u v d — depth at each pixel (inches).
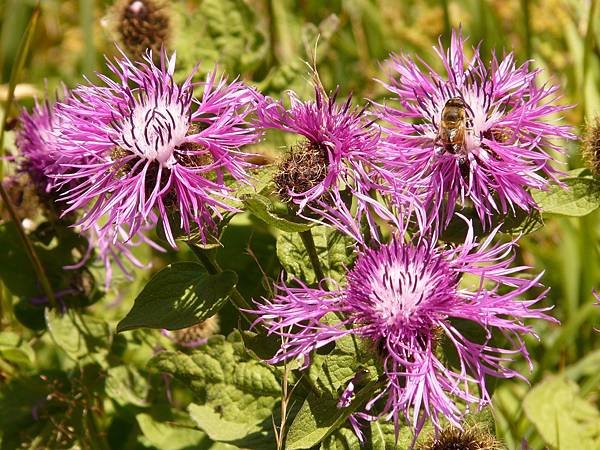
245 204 12.6
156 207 13.1
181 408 17.2
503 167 13.1
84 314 17.0
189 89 13.3
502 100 13.5
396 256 12.5
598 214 18.3
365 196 12.9
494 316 12.6
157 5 16.9
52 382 16.8
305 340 12.4
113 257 16.8
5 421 16.4
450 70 13.8
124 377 16.4
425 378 12.0
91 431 16.2
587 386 16.8
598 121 13.9
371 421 13.0
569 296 17.9
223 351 14.5
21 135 16.3
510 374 12.2
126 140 12.9
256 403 14.3
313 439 12.1
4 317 17.6
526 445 14.6
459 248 12.7
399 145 13.5
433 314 12.2
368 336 12.3
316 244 14.0
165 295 13.1
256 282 16.6
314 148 13.1
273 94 18.2
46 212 16.3
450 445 12.9
